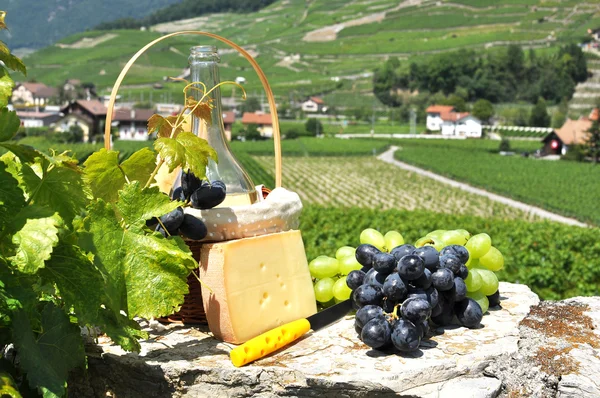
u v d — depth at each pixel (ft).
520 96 449.48
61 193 6.28
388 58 626.64
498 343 7.12
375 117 434.71
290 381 6.32
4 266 5.54
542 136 352.49
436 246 8.50
